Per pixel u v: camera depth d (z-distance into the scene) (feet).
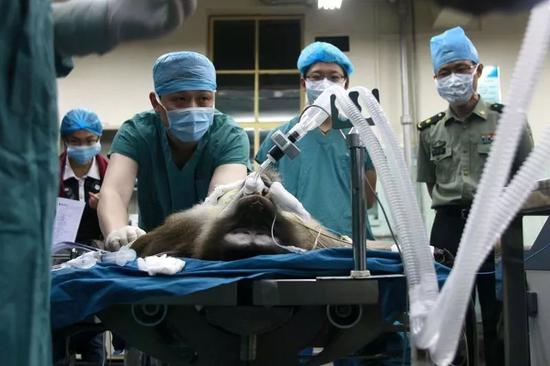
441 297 2.63
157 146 7.12
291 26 18.57
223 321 3.89
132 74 18.20
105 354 8.48
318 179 7.58
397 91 17.99
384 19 18.38
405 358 4.04
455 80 8.25
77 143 10.13
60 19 2.71
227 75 18.39
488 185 2.53
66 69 2.85
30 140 2.43
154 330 4.09
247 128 18.11
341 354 4.02
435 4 2.55
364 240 3.75
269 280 3.67
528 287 7.20
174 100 6.66
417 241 3.17
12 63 2.41
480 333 7.02
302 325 4.15
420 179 9.11
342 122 3.90
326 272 3.93
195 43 18.31
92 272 3.89
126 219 6.59
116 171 6.87
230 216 4.96
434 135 8.85
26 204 2.37
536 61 2.38
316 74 7.74
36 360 2.31
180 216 5.55
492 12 2.42
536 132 16.40
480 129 8.38
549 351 6.84
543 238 7.24
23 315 2.29
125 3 2.63
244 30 18.60
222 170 6.77
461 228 8.20
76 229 7.05
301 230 5.40
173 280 3.69
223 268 3.90
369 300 3.63
